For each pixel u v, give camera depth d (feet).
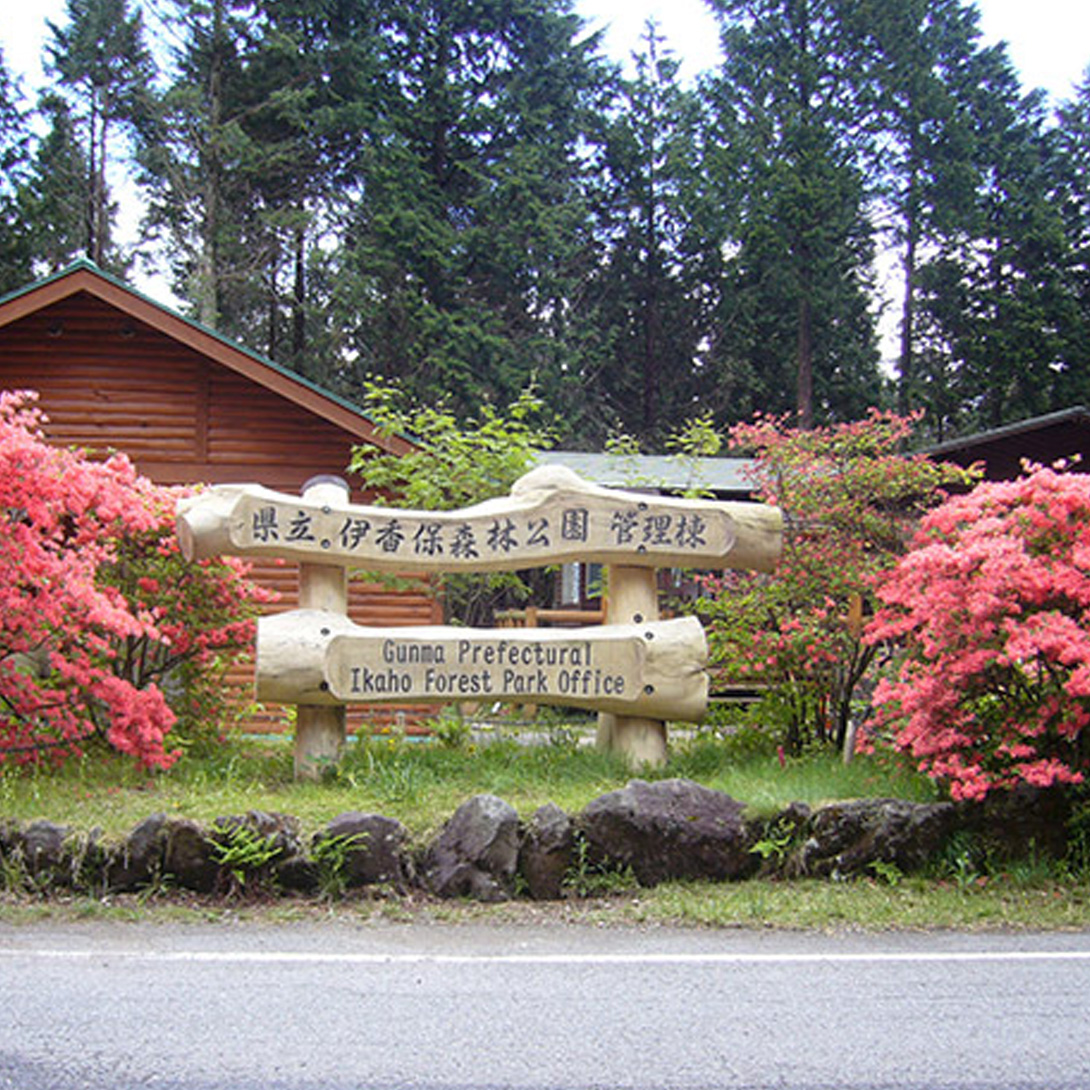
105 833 20.06
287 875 19.93
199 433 41.55
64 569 22.84
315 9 93.09
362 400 93.91
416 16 98.63
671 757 27.94
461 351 87.61
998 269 109.29
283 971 16.21
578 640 25.84
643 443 110.63
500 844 20.42
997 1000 15.33
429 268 92.38
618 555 26.63
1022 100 117.08
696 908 19.67
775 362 110.83
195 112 86.58
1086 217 114.83
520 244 94.89
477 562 26.32
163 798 22.53
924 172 105.40
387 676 25.18
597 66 112.98
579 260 109.09
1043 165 117.29
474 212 98.37
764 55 107.45
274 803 21.94
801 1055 13.30
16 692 24.17
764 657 28.04
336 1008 14.69
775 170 97.71
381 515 26.03
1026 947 17.95
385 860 20.26
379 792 22.88
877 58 104.47
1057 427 59.11
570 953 17.42
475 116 97.25
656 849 21.06
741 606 29.12
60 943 17.31
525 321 100.63
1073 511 22.30
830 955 17.42
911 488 28.55
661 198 112.98
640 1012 14.67
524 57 104.99
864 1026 14.28
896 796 22.67
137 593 27.12
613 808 20.94
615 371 113.60
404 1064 12.87
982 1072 12.91
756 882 21.22
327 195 93.20
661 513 26.76
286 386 38.86
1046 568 21.67
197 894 19.81
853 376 108.17
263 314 100.17
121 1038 13.55
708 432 37.86
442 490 33.27
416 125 96.84
